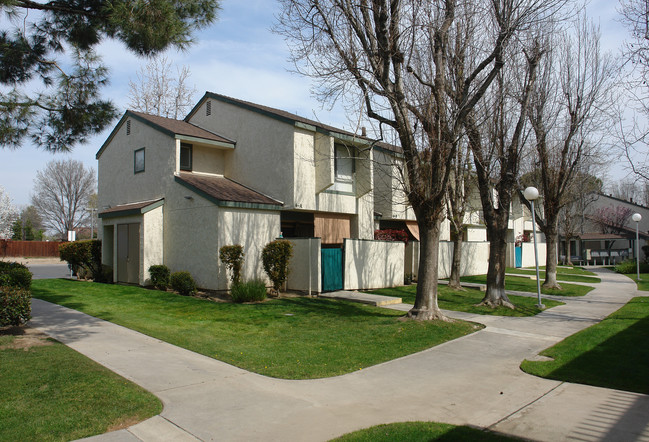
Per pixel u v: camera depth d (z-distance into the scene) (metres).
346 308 12.98
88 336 8.78
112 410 5.22
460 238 18.58
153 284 16.66
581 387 6.57
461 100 11.17
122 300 13.57
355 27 10.55
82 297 14.07
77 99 10.62
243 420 5.13
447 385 6.62
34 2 9.57
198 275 15.76
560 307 14.65
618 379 6.91
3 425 4.71
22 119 10.20
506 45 11.05
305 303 13.70
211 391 6.06
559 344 9.27
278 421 5.13
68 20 10.27
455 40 12.16
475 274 26.12
